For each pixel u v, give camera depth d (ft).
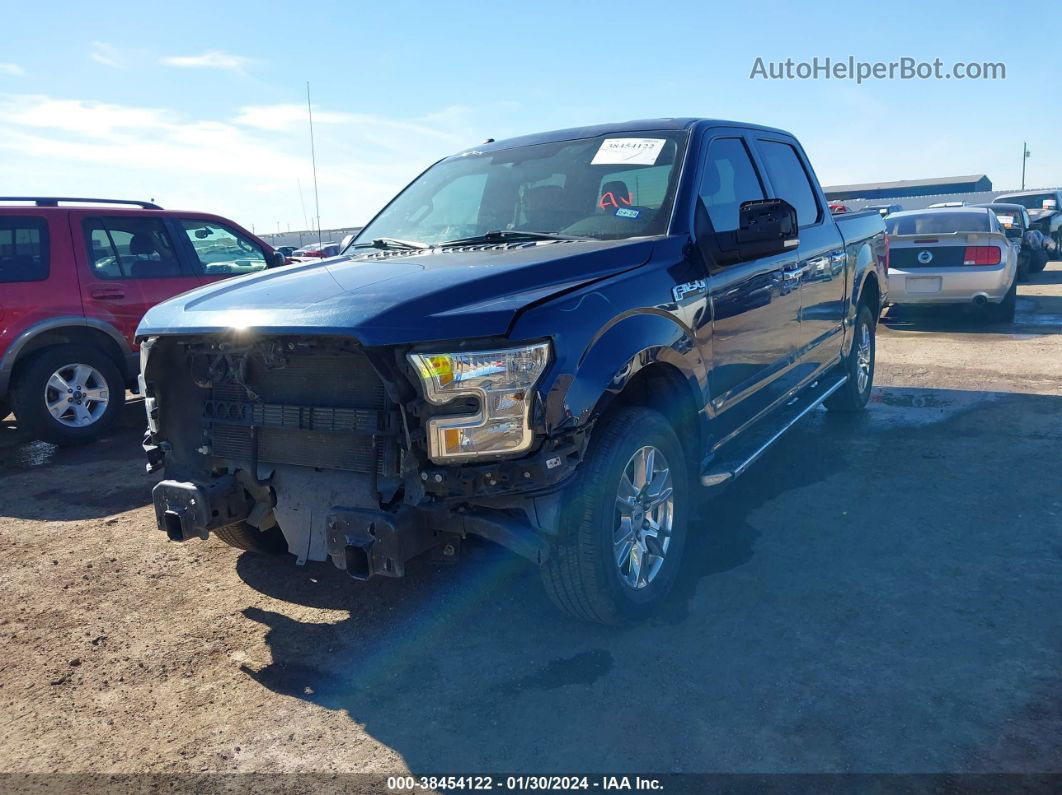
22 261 21.77
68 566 14.01
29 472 20.25
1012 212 55.06
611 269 10.66
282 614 11.91
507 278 9.74
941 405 21.84
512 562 10.28
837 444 18.69
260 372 10.32
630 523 10.60
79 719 9.54
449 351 8.69
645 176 12.89
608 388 9.54
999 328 34.88
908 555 12.64
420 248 13.00
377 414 9.34
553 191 13.29
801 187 17.39
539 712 9.19
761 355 13.89
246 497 10.81
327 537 9.41
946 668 9.55
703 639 10.52
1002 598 11.12
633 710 9.11
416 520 9.22
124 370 23.75
